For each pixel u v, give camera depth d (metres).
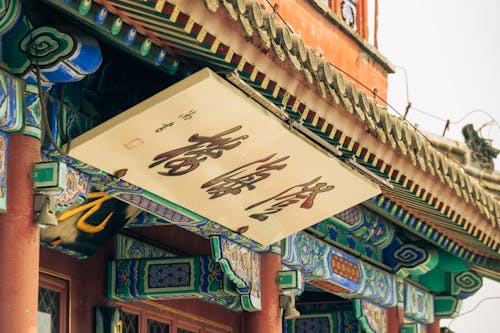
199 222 14.78
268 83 12.84
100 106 13.17
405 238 21.19
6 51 11.53
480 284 23.17
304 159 13.91
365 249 20.34
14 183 11.41
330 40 20.16
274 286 16.62
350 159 15.06
